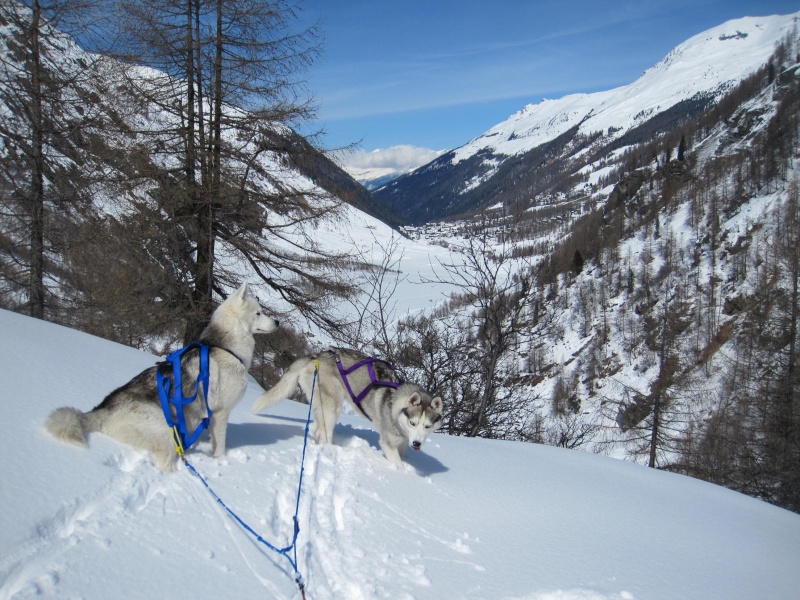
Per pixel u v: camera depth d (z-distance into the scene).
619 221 99.62
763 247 67.38
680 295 69.12
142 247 12.79
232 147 13.09
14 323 7.65
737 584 4.73
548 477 7.02
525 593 3.98
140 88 12.45
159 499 4.07
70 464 4.05
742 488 25.42
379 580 3.80
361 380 6.59
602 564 4.65
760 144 96.31
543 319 15.01
